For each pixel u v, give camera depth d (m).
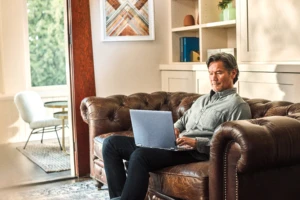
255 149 2.00
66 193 3.58
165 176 2.59
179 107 3.56
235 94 2.73
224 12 4.07
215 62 2.75
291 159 2.16
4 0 5.95
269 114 2.69
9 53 6.03
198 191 2.36
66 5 4.07
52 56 6.46
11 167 4.58
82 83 4.14
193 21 4.57
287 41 3.30
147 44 4.57
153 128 2.62
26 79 6.20
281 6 3.33
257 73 3.39
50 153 5.27
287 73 3.10
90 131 3.71
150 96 3.82
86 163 4.16
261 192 2.15
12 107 6.00
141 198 2.57
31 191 3.67
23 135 6.11
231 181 2.11
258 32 3.57
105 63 4.34
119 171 2.86
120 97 3.82
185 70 4.26
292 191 2.26
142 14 4.50
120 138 2.92
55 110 6.42
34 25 6.30
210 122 2.71
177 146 2.56
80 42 4.12
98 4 4.26
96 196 3.49
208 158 2.68
